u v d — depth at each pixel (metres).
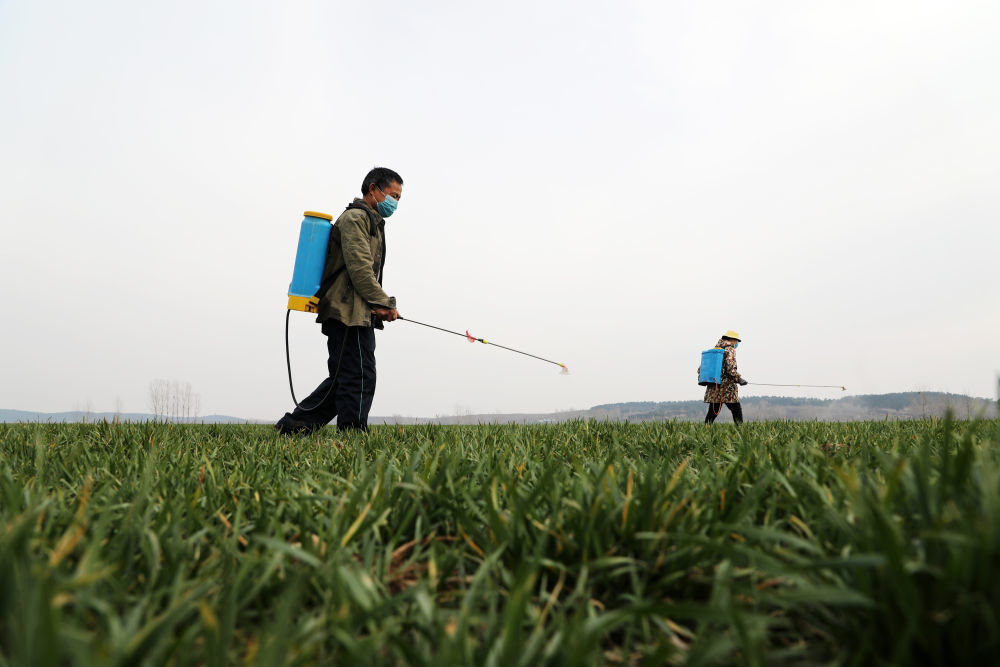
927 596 0.88
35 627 0.73
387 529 1.49
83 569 0.98
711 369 10.06
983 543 0.81
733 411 10.17
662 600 1.17
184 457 2.54
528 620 1.03
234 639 0.98
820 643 1.01
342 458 2.70
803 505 1.51
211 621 0.82
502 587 1.20
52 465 2.34
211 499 1.73
